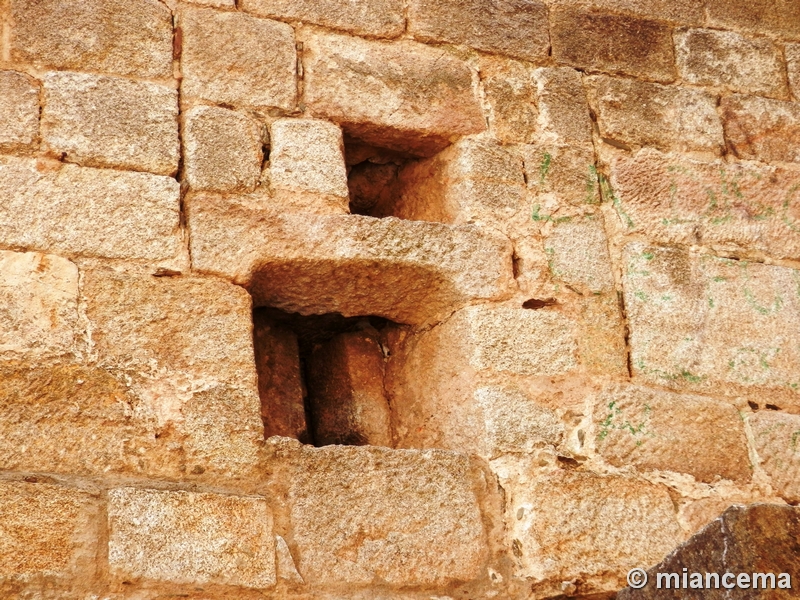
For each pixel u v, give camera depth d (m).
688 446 4.27
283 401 4.42
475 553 3.87
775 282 4.70
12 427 3.57
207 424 3.76
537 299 4.38
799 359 4.57
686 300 4.56
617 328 4.43
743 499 4.23
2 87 4.04
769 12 5.41
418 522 3.84
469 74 4.77
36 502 3.46
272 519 3.69
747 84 5.18
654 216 4.70
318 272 4.20
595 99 4.91
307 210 4.22
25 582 3.36
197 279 3.97
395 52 4.70
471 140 4.61
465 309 4.30
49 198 3.92
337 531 3.74
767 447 4.35
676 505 4.14
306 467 3.80
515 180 4.58
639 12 5.20
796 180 4.98
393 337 4.60
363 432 4.43
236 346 3.91
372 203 4.88
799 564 3.04
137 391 3.74
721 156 4.95
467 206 4.47
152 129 4.15
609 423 4.22
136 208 4.00
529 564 3.91
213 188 4.13
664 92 5.02
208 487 3.68
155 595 3.46
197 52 4.37
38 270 3.80
